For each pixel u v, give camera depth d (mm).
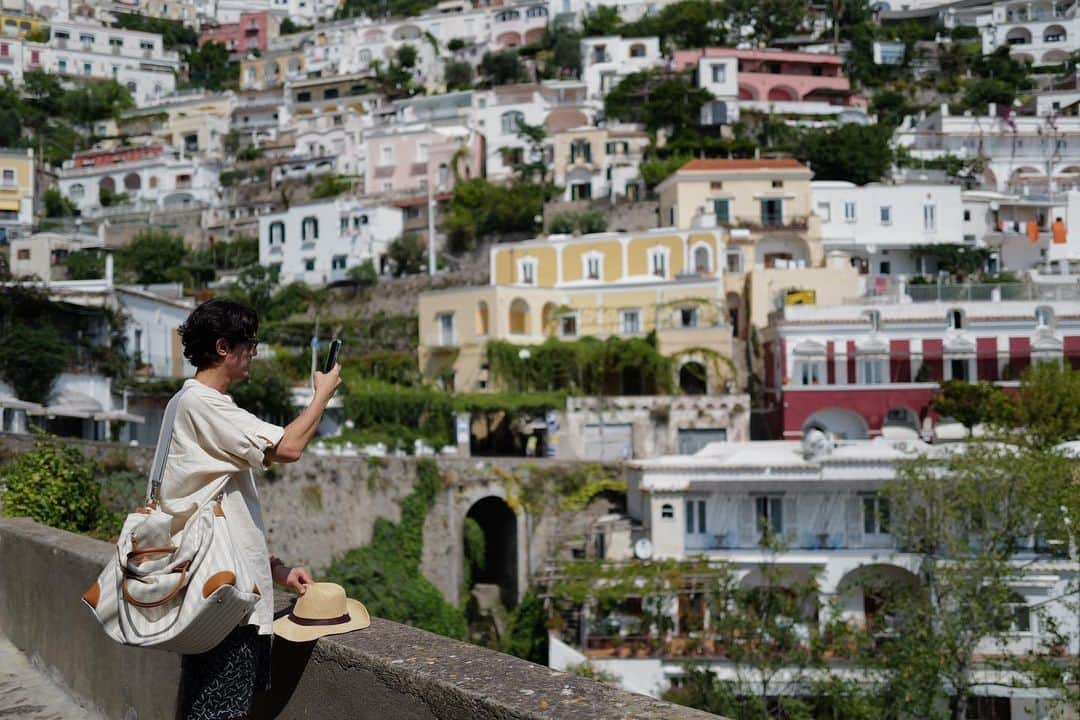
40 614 9195
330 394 5070
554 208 100125
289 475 44000
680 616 36250
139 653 7043
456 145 119625
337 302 93062
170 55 192250
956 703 30453
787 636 28984
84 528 18672
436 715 4355
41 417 46625
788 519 39500
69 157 145625
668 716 3740
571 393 62469
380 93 159500
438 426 61312
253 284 95938
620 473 51719
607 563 39375
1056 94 131750
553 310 70062
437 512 50594
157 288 75000
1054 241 91062
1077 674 27875
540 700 3996
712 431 60125
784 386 59875
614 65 137625
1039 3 158875
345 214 101750
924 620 28891
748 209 82312
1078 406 49688
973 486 29812
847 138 105000
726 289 71688
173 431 4965
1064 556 33312
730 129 115375
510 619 47000
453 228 101000
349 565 45906
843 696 27422
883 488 32906
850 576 36688
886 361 59750
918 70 148000
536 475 51688
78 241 92562
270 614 5012
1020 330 59562
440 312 69875
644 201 93500
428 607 46938
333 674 5102
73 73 177625
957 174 107000
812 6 164750
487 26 177375
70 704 8180
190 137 154375
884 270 86562
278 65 181750
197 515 4758
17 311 48625
